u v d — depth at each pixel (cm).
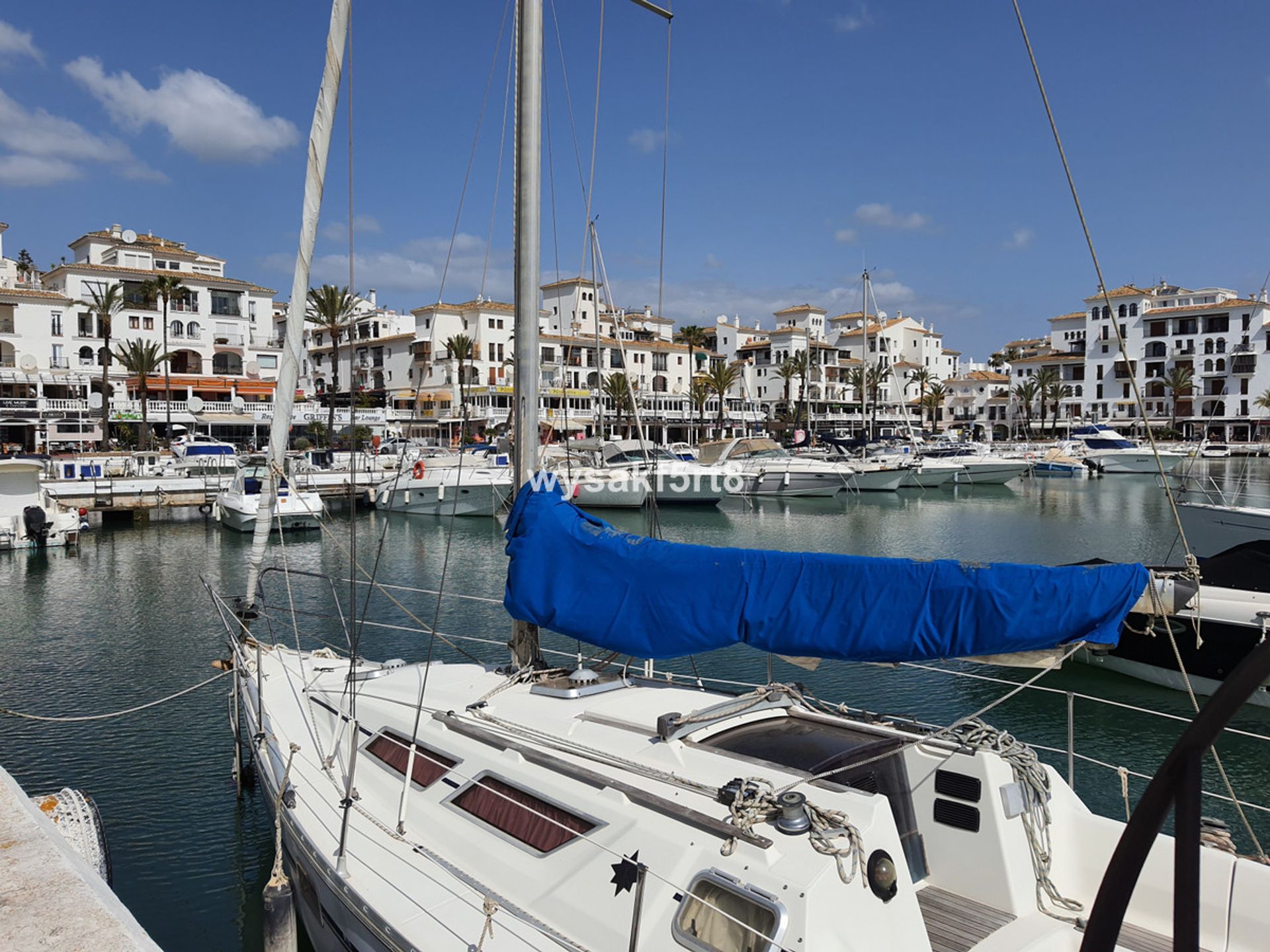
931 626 418
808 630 445
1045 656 409
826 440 6238
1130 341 8900
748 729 503
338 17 577
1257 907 402
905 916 370
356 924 466
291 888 521
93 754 978
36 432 5272
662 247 763
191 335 6384
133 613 1720
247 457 4009
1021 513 3659
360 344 7894
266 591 1914
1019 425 10044
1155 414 8662
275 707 735
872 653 432
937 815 464
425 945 415
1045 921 429
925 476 4800
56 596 1888
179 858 750
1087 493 4656
